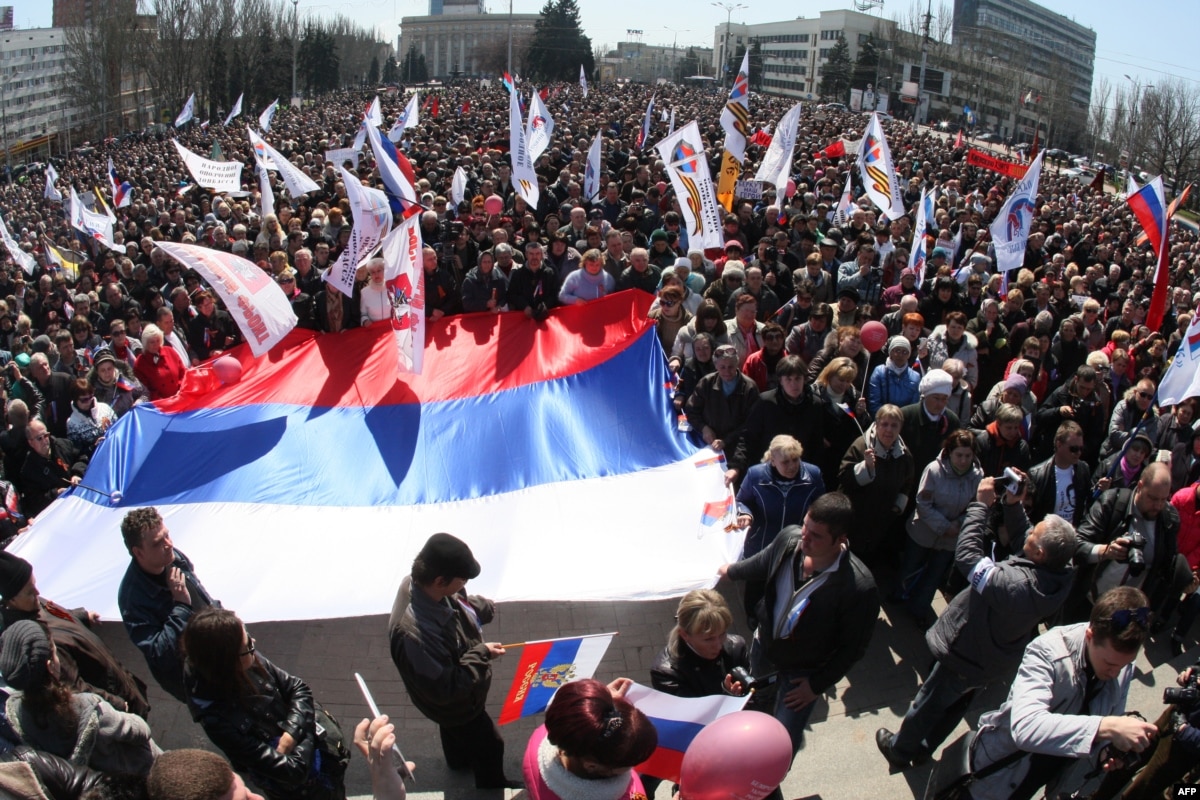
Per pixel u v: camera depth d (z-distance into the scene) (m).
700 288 9.20
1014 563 4.33
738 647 4.27
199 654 3.49
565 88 83.31
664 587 5.47
